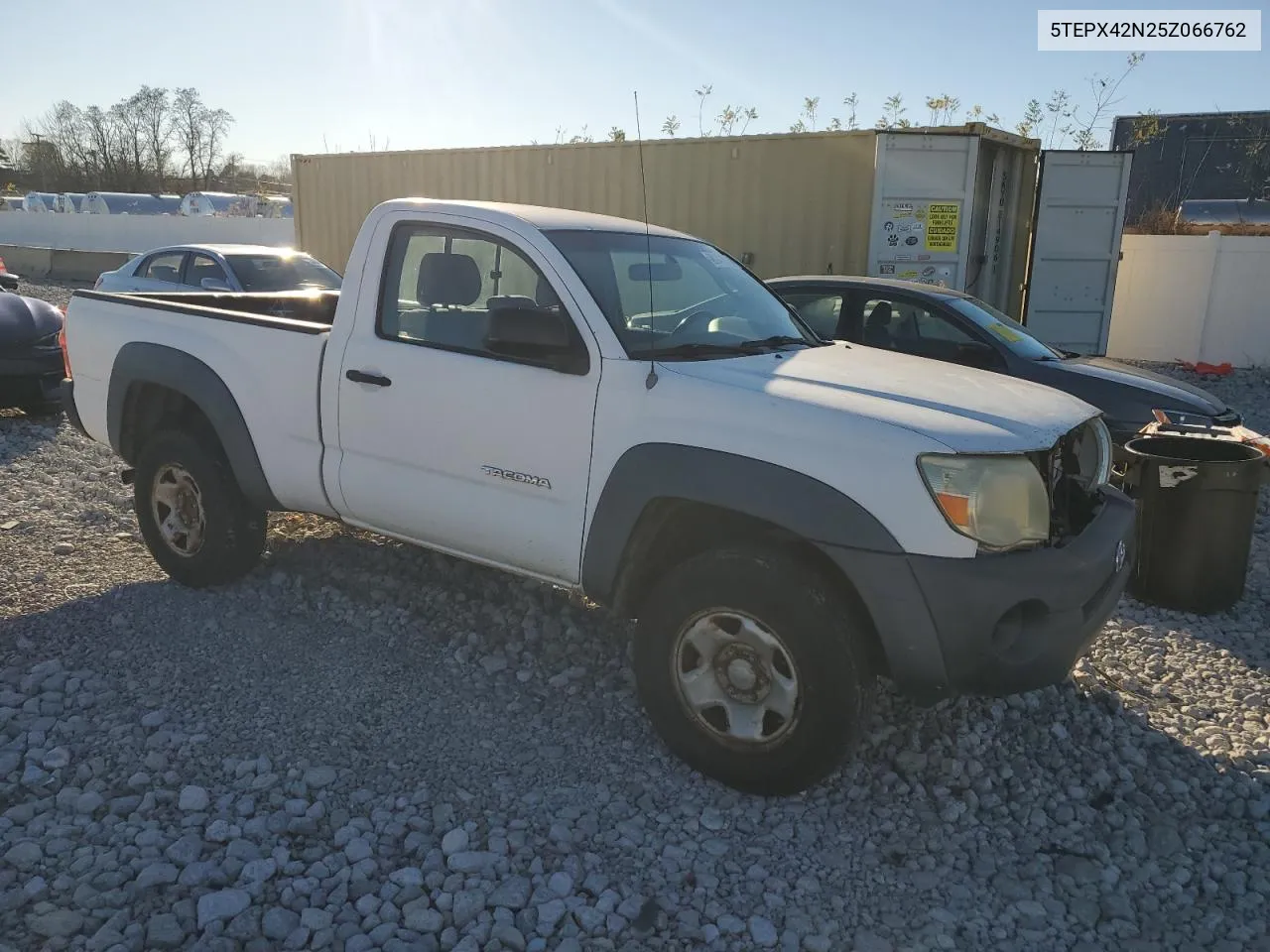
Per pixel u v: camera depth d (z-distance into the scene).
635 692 4.17
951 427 3.25
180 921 2.76
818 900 3.01
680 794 3.50
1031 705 4.21
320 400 4.43
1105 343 12.79
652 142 12.19
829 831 3.35
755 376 3.61
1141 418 7.01
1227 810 3.58
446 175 14.12
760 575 3.32
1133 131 21.48
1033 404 3.67
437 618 4.81
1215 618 5.36
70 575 5.23
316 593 5.02
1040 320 12.70
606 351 3.70
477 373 3.95
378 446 4.27
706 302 4.28
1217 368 13.81
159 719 3.81
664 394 3.55
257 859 3.04
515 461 3.88
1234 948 2.87
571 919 2.86
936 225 10.79
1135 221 20.98
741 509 3.33
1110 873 3.20
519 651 4.50
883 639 3.19
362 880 2.98
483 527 4.02
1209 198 24.88
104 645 4.43
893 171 10.67
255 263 11.95
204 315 4.85
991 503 3.19
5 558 5.41
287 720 3.87
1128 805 3.61
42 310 8.90
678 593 3.51
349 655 4.42
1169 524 5.32
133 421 5.25
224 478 4.86
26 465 7.43
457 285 4.13
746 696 3.43
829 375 3.70
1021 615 3.27
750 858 3.18
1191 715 4.26
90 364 5.32
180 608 4.83
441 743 3.76
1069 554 3.35
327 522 6.04
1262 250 14.02
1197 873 3.23
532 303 3.90
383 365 4.21
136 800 3.30
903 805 3.53
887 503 3.16
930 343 7.56
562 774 3.59
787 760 3.35
